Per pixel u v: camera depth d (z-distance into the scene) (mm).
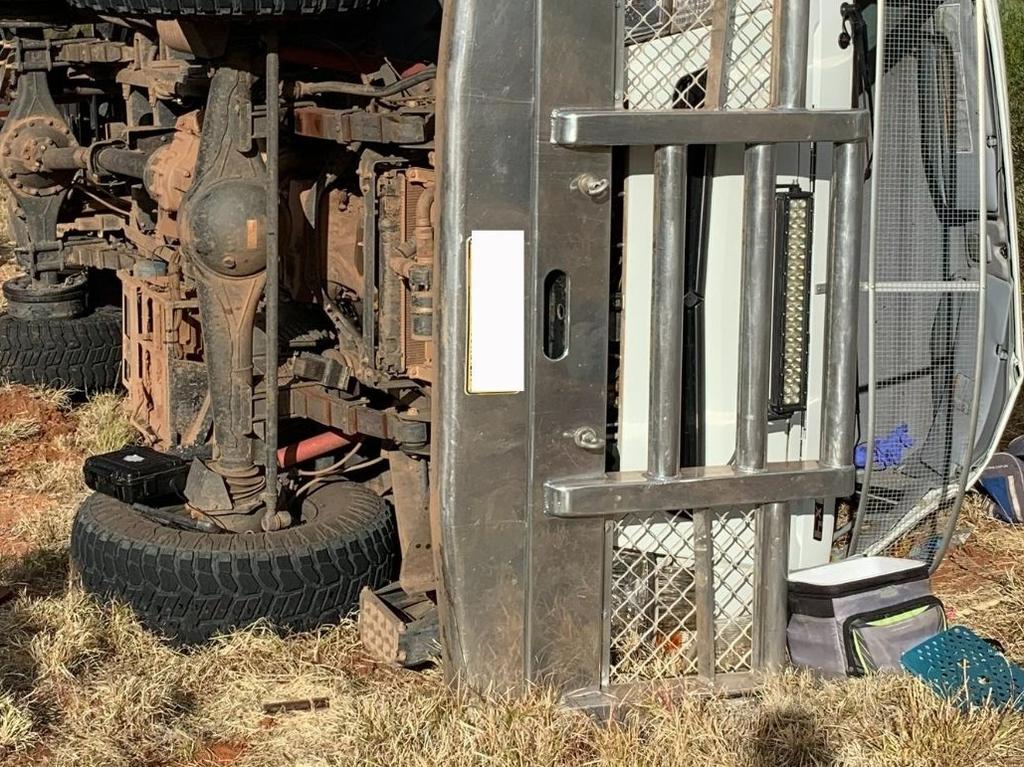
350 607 5004
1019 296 4930
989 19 4805
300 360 5332
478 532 4199
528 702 4168
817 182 4457
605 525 4273
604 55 4070
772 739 4090
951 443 4832
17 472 6941
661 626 4504
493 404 4148
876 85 4320
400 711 4195
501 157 4047
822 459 4473
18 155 7836
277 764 4148
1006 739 4090
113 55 7039
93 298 8477
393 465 5215
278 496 5230
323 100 5406
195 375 6219
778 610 4445
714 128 4090
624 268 4340
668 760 3982
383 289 4992
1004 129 4844
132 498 5125
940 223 4715
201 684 4625
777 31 4176
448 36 3990
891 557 4789
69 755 4148
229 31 4758
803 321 4453
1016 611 5227
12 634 4832
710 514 4316
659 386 4215
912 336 4730
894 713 4172
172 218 5719
